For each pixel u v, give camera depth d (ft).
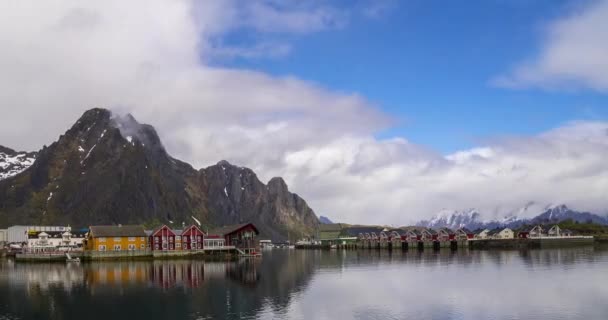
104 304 245.24
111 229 564.30
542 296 246.06
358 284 301.43
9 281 335.67
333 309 224.53
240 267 431.43
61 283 321.11
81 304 246.68
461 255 545.85
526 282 293.23
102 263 492.13
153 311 227.20
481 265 404.16
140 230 572.51
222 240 608.19
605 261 423.23
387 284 298.76
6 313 229.86
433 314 211.00
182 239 578.66
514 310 215.72
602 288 268.41
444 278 319.88
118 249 554.05
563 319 199.31
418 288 278.26
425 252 634.84
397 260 490.49
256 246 605.73
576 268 367.25
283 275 358.02
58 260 525.75
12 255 635.66
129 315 220.64
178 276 353.51
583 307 220.23
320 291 274.98
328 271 384.88
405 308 223.51
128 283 315.37
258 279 333.01
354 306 230.07
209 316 215.10
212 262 497.87
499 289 268.62
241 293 270.26
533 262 423.23
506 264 408.05
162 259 542.16
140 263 486.38
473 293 257.34
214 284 306.96
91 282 323.78
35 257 531.50
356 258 545.03
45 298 264.31
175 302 246.27
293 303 239.50
